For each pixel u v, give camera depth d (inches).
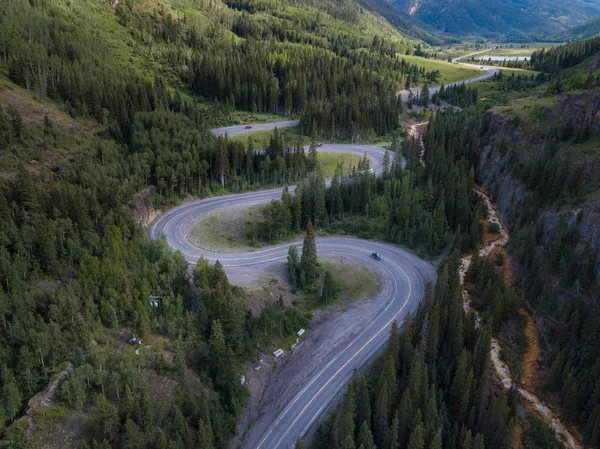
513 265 4458.7
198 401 2746.1
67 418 2404.0
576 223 4030.5
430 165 6082.7
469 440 2605.8
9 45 5693.9
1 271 2851.9
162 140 5423.2
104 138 5413.4
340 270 4335.6
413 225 4859.7
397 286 4185.5
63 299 2787.9
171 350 3004.4
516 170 5393.7
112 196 4060.0
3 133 4069.9
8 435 2161.7
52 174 4121.6
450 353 3262.8
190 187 5442.9
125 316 3068.4
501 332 3752.5
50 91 5477.4
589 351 3157.0
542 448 2837.1
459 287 3599.9
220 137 5753.0
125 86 6368.1
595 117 4943.4
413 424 2650.1
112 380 2549.2
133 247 3627.0
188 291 3449.8
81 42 7081.7
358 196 5354.3
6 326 2613.2
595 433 2810.0
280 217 4729.3
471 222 5049.2
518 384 3058.6
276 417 2965.1
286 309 3774.6
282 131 7657.5
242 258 4360.2
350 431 2554.1
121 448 2365.9
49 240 3154.5
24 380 2417.6
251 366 3282.5
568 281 3676.2
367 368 3302.2
